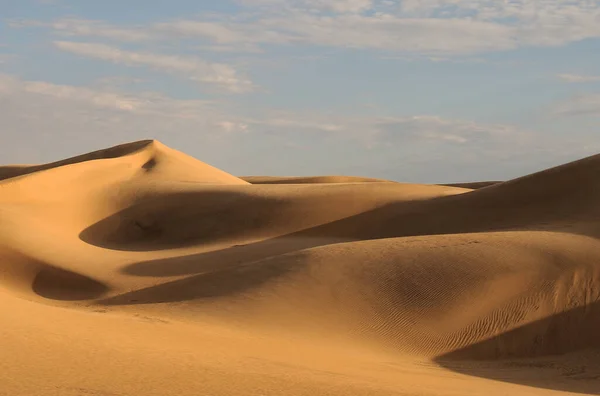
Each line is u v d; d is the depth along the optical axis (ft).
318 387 47.03
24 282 127.95
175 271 132.46
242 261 140.36
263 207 191.42
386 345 83.46
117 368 46.11
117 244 185.06
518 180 183.83
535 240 112.47
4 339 49.80
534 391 62.44
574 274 99.66
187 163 272.51
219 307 87.66
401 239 119.85
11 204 184.03
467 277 96.68
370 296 92.89
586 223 149.89
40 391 38.91
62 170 211.41
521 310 93.61
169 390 42.04
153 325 69.31
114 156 274.98
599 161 181.16
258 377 48.14
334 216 185.57
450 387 56.75
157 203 202.69
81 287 124.98
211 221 189.88
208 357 54.44
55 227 176.86
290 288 93.91
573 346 92.63
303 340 77.41
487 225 166.09
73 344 51.62
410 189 207.31
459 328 89.10
